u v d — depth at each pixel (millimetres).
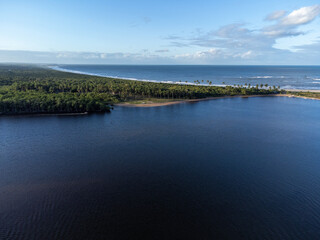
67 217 46688
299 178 62969
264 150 82500
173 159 74312
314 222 46188
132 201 52188
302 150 82750
